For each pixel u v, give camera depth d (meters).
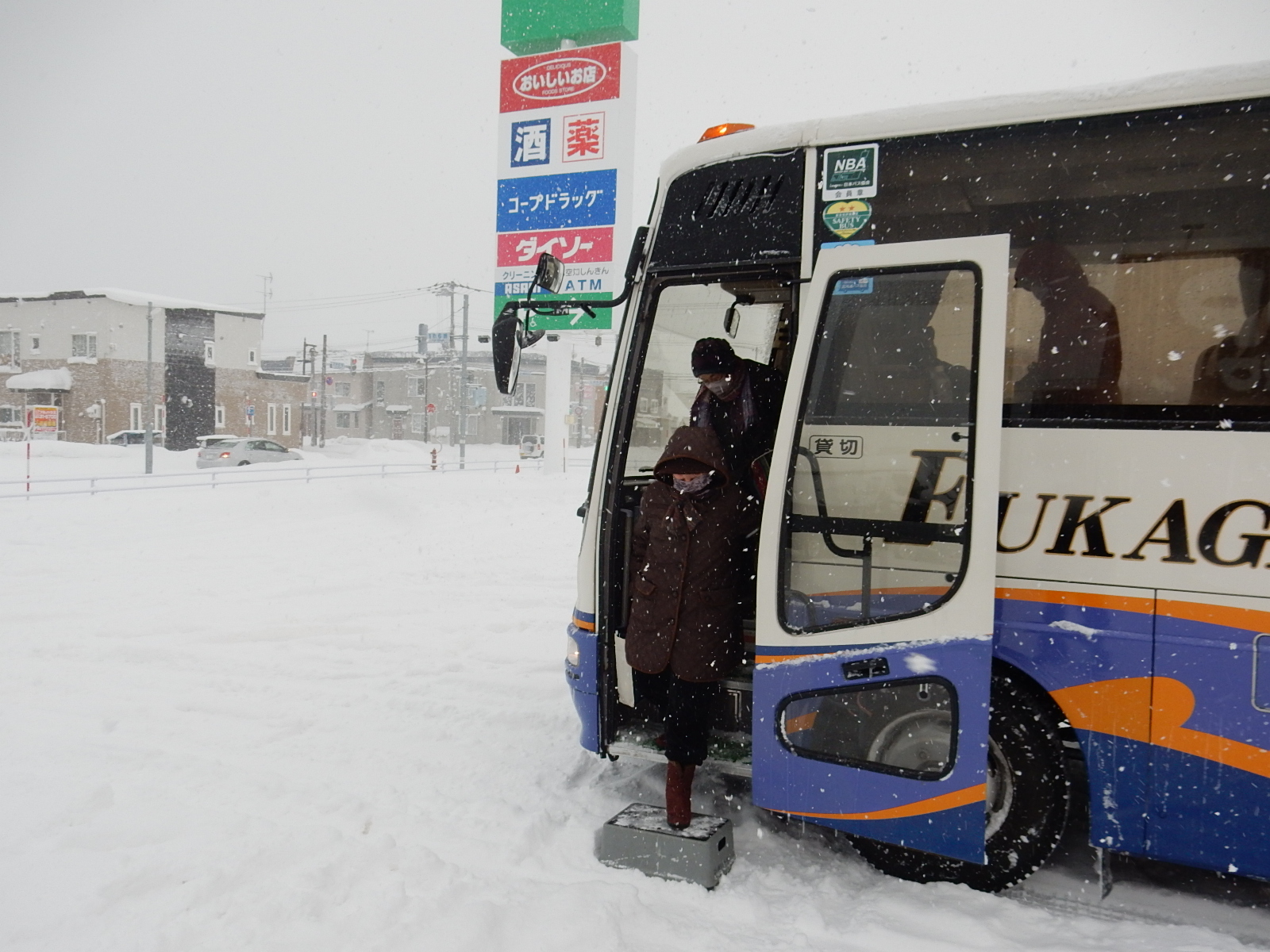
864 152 3.50
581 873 3.44
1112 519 3.02
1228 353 2.94
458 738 4.92
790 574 3.34
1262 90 2.96
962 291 3.09
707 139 3.98
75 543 12.27
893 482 3.18
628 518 4.09
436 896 3.17
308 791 4.16
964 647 2.97
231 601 8.56
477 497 19.02
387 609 8.17
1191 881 3.41
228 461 31.28
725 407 4.02
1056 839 3.22
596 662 3.91
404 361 68.31
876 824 3.18
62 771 4.39
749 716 3.91
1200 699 2.90
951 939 2.96
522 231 17.75
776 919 3.12
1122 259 3.09
